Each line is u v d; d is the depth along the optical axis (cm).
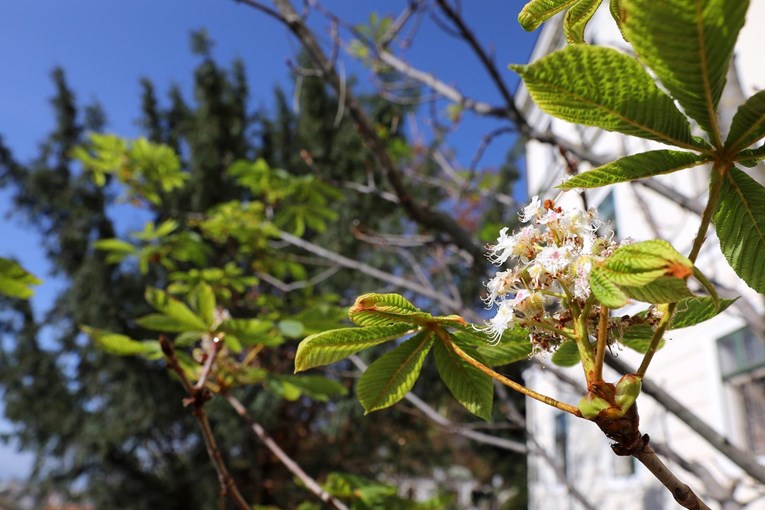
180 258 525
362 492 284
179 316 236
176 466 1345
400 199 386
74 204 1450
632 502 794
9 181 1517
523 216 113
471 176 471
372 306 108
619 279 80
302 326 266
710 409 628
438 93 446
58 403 1358
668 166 91
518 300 104
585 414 89
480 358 119
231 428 1162
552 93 84
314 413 1252
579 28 121
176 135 1565
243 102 1534
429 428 1259
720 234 107
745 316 308
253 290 586
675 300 78
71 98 1575
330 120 1444
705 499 597
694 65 75
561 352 130
